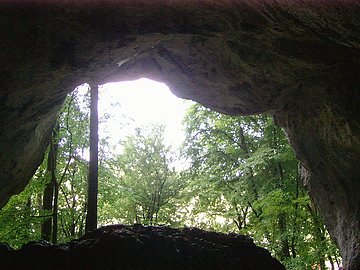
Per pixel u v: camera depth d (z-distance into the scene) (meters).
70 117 14.38
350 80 7.85
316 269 15.68
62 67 5.73
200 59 8.62
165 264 6.06
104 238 6.05
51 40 5.10
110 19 5.30
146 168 19.42
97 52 5.93
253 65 8.34
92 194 9.55
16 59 4.95
